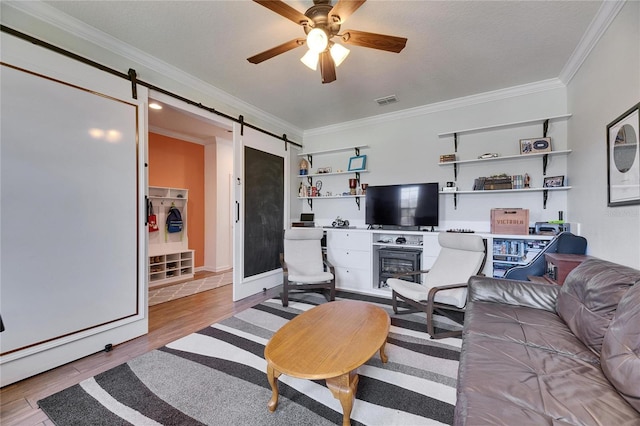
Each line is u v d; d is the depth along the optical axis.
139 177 2.48
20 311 1.85
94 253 2.19
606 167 2.05
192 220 5.39
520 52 2.50
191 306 3.33
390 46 1.90
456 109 3.65
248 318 2.90
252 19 2.10
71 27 2.10
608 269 1.48
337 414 1.52
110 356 2.15
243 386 1.76
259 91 3.35
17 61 1.83
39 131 1.92
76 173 2.10
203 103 3.16
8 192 1.80
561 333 1.52
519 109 3.26
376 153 4.26
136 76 2.51
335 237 4.10
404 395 1.66
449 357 2.10
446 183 3.71
